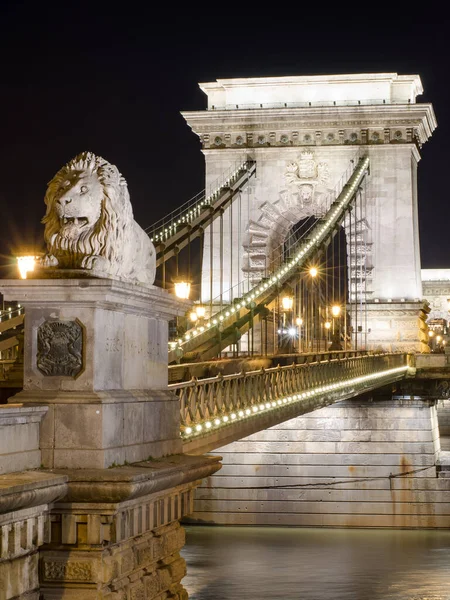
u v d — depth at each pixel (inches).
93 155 585.0
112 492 538.0
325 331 3061.0
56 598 540.4
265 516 2337.6
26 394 563.5
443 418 4037.9
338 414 2368.4
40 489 506.0
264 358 1825.8
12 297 562.6
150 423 632.4
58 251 573.0
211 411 1027.3
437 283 5551.2
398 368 2309.3
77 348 562.6
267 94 3302.2
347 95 3280.0
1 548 488.7
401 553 1975.9
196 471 650.8
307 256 2476.6
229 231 3228.3
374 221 3191.4
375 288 3179.1
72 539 542.9
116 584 563.8
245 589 1619.1
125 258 597.6
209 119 3216.0
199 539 2128.4
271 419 1258.6
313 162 3198.8
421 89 3444.9
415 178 3302.2
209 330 1863.9
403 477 2345.0
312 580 1699.1
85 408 556.1
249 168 3184.1
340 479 2349.9
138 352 629.3
